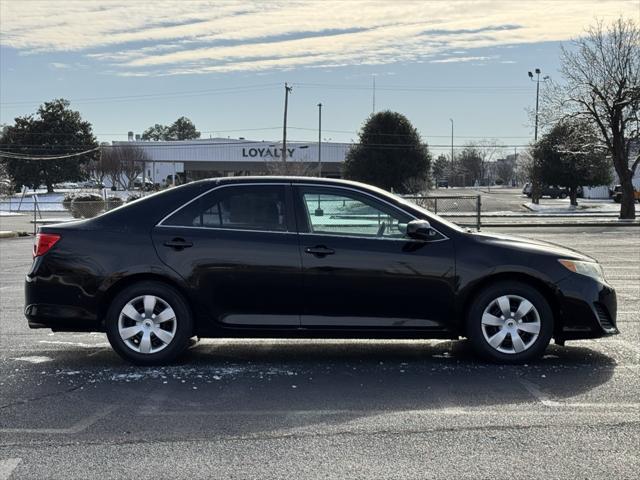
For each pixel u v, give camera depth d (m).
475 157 130.12
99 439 4.48
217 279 6.20
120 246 6.26
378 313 6.22
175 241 6.24
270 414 4.97
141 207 6.43
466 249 6.20
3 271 14.58
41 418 4.91
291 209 6.31
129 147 79.06
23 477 3.88
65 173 76.19
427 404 5.18
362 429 4.64
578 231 26.98
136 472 3.94
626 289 10.86
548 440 4.41
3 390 5.62
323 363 6.47
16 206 55.62
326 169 82.75
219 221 6.34
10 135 77.12
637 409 5.03
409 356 6.72
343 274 6.15
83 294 6.24
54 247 6.30
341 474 3.89
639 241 21.14
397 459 4.11
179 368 6.28
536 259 6.19
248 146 82.44
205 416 4.94
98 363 6.51
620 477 3.84
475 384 5.70
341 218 6.29
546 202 59.81
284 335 6.27
